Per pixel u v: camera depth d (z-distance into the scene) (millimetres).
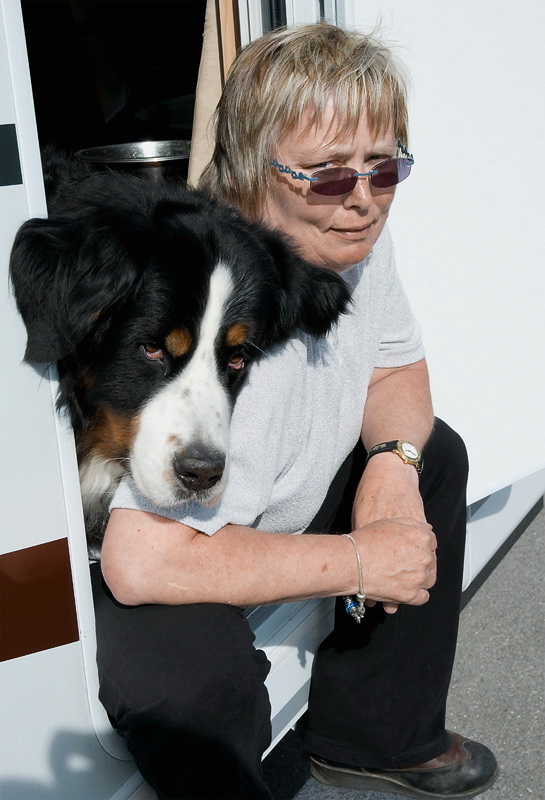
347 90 1896
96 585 1872
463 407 2934
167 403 1804
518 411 3102
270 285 1955
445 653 2355
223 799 1719
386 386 2418
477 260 2857
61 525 1655
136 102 4078
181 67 3975
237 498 1786
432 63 2570
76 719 1750
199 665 1641
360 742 2361
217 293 1846
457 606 2373
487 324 2947
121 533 1719
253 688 1684
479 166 2791
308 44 1945
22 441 1581
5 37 1430
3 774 1658
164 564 1688
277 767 2602
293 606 2264
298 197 2021
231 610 1754
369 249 2145
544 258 3078
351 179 1939
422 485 2379
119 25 3988
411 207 2631
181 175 2934
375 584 1918
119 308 1792
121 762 1844
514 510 3246
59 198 1970
